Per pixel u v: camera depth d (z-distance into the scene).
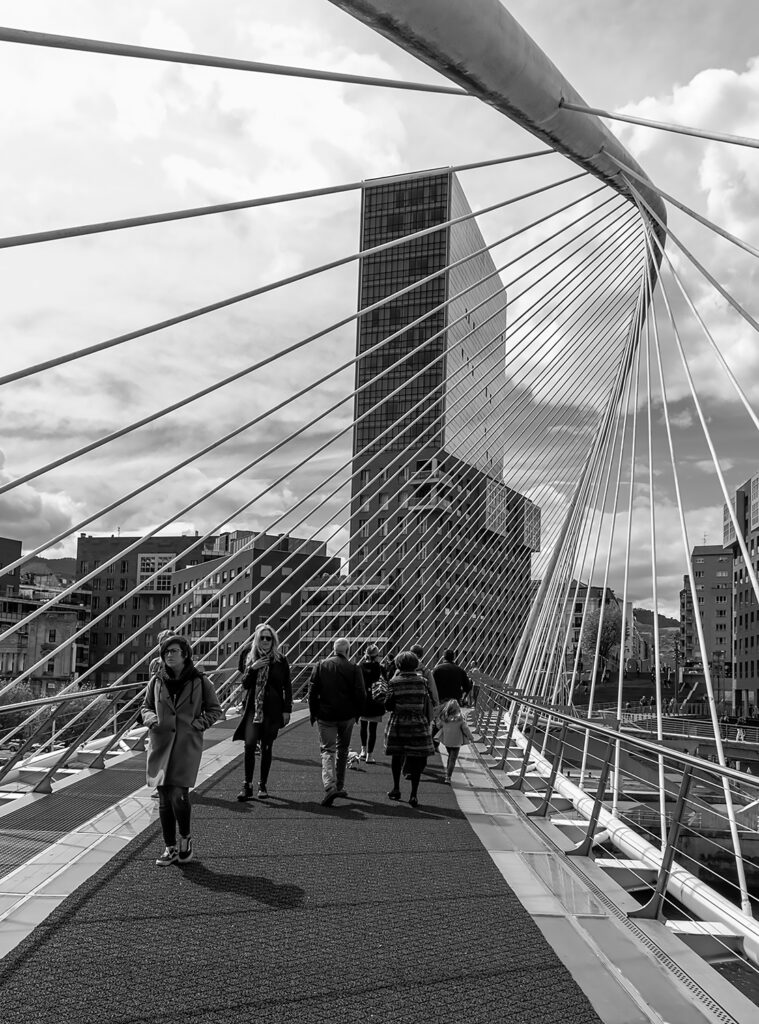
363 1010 3.63
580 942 4.57
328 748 8.77
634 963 4.28
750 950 4.64
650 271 16.84
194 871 5.84
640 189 15.18
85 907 4.98
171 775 5.93
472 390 19.33
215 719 6.14
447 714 10.71
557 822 8.16
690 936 4.86
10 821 7.34
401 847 6.79
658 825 11.20
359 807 8.59
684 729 41.66
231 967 4.09
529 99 9.59
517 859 6.50
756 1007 3.78
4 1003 3.62
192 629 83.19
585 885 5.77
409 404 81.19
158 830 7.07
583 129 11.57
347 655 9.02
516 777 11.16
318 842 6.88
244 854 6.38
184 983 3.88
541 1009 3.68
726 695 99.12
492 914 5.04
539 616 17.80
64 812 7.76
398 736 8.91
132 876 5.69
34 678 85.12
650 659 186.25
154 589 98.62
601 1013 3.65
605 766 6.88
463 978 4.02
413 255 84.50
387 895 5.39
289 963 4.16
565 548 16.38
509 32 8.17
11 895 5.20
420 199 85.44
